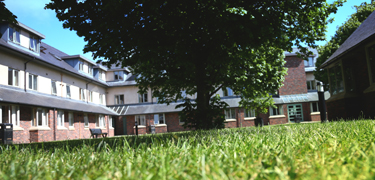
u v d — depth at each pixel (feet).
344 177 3.60
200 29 29.01
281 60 46.57
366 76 42.57
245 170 4.51
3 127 39.88
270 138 9.93
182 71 37.78
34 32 65.31
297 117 92.53
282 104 98.94
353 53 43.78
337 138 8.91
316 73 88.94
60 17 27.91
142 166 5.18
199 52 35.42
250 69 39.99
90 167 5.73
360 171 3.88
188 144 8.78
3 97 49.70
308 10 29.25
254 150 7.06
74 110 72.74
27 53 60.54
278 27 26.76
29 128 58.54
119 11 26.12
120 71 112.16
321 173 3.94
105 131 97.91
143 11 26.45
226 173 4.48
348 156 5.24
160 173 4.41
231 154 6.59
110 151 8.54
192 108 38.96
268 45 31.73
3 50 55.52
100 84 102.06
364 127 13.12
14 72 59.36
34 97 61.31
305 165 4.96
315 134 10.85
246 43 26.17
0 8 25.59
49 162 7.51
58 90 75.41
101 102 105.70
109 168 5.67
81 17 27.68
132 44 27.40
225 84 40.91
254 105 54.03
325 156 5.52
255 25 25.40
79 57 88.74
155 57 29.25
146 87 44.98
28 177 5.09
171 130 103.24
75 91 84.94
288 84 103.76
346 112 45.11
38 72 66.80
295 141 8.94
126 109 107.55
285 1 27.55
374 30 38.40
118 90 110.52
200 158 6.14
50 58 77.10
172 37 28.76
